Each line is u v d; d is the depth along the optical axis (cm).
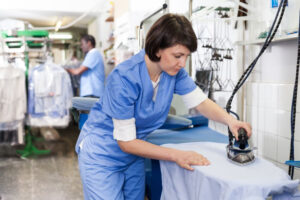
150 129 131
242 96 177
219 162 104
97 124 129
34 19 678
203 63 196
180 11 205
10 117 359
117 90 108
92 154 126
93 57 380
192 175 100
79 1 587
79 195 256
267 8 155
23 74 361
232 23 176
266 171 94
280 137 155
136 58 117
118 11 358
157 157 108
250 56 172
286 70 150
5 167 328
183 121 167
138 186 147
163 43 97
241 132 106
